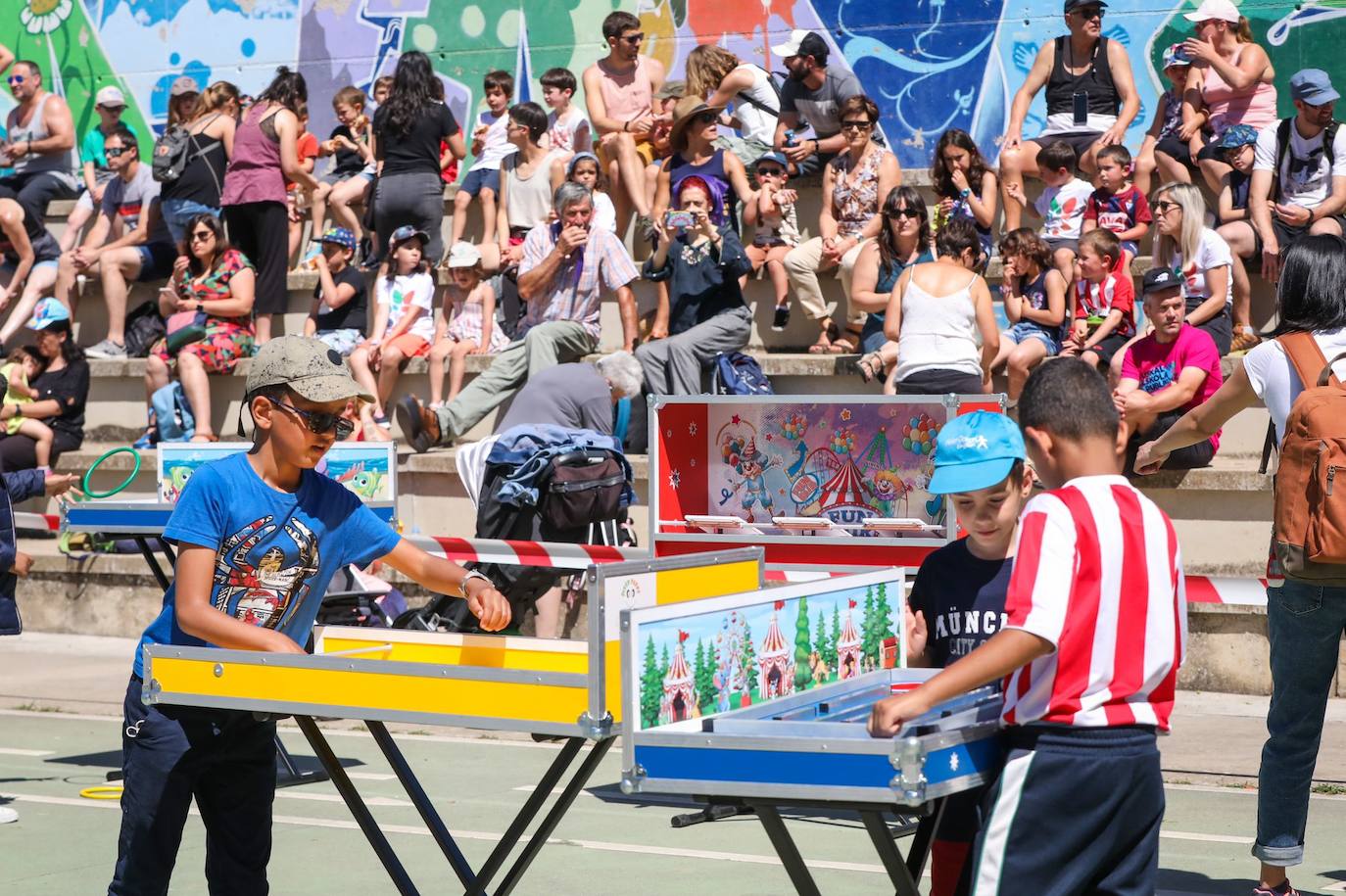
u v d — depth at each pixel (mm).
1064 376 4871
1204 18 16281
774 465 10766
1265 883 7359
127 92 23922
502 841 5816
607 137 17688
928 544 9844
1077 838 4504
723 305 15523
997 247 16422
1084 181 16031
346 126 20234
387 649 6105
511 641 5918
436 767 11211
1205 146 15961
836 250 15953
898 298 14312
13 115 21859
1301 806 7277
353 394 5855
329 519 6043
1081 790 4480
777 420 10711
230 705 5688
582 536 11812
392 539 6121
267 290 18406
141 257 19375
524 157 17641
